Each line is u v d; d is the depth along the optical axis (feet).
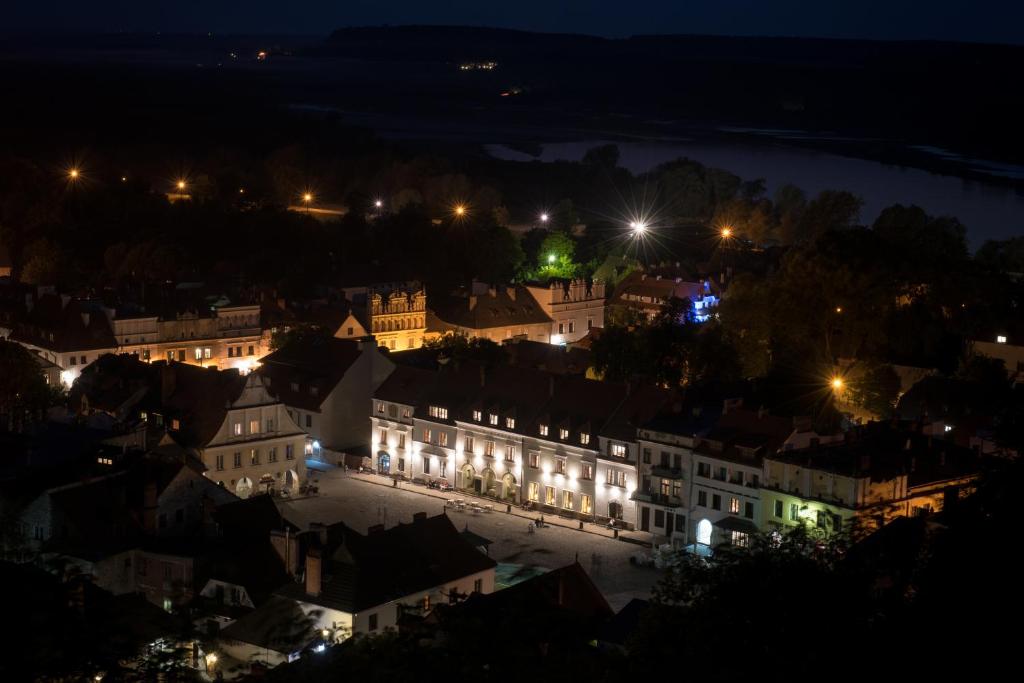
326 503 584.81
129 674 222.89
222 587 403.34
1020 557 199.52
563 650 317.01
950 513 224.53
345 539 402.52
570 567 389.19
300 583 396.98
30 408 598.75
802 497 485.56
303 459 603.67
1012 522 208.03
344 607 381.60
